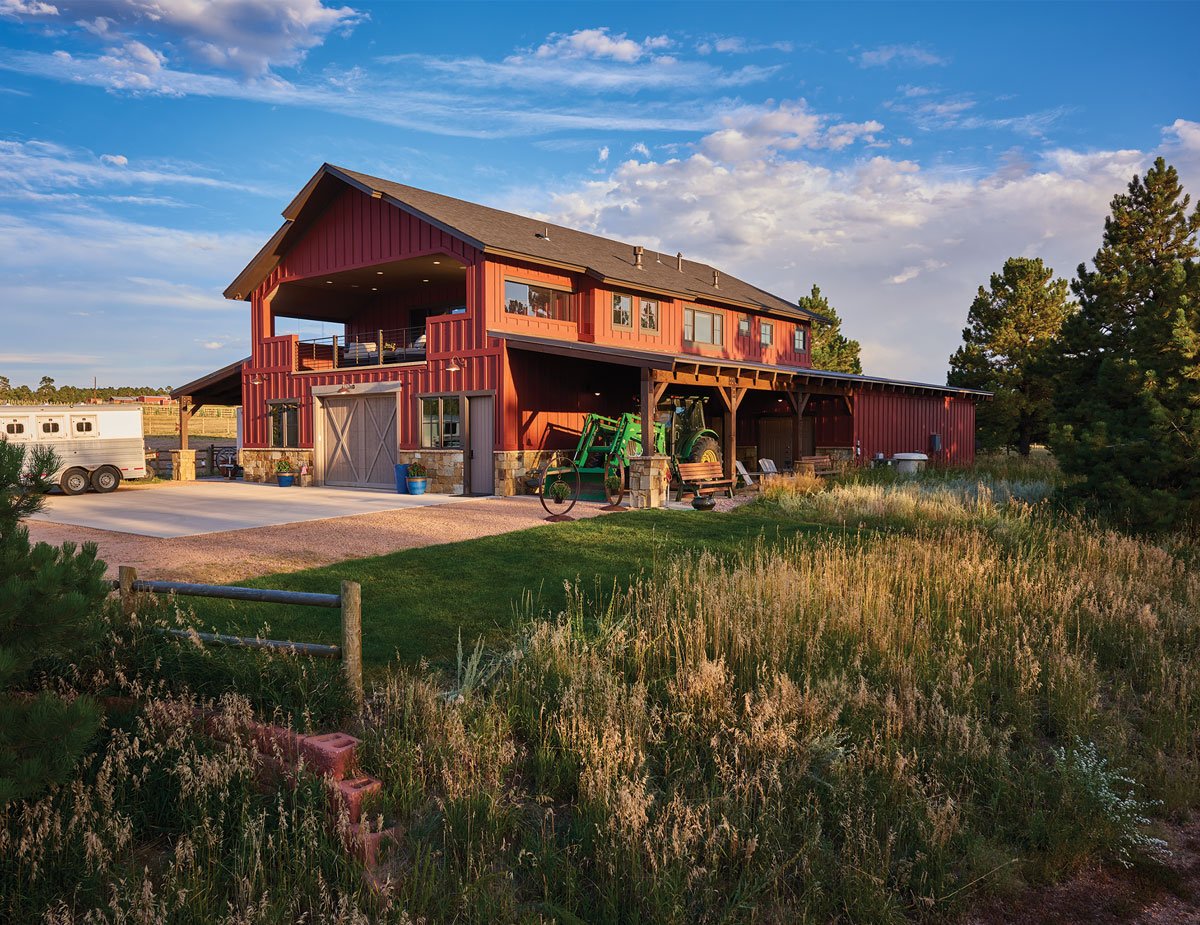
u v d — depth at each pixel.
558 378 19.34
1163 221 20.81
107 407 19.70
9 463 3.76
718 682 5.10
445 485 18.50
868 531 11.88
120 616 5.10
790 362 29.89
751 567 8.52
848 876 3.56
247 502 16.47
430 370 18.91
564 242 22.33
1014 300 29.67
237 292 22.73
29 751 3.28
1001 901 3.66
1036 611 7.08
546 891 3.43
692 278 26.41
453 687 5.30
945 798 4.23
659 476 14.98
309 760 4.07
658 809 3.97
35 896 3.26
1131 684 6.01
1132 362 12.58
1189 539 11.05
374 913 3.29
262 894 3.32
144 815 3.80
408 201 18.84
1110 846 3.99
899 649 5.98
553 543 10.62
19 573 3.46
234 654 4.87
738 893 3.47
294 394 22.05
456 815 3.80
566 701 4.74
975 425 30.11
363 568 8.96
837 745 4.58
